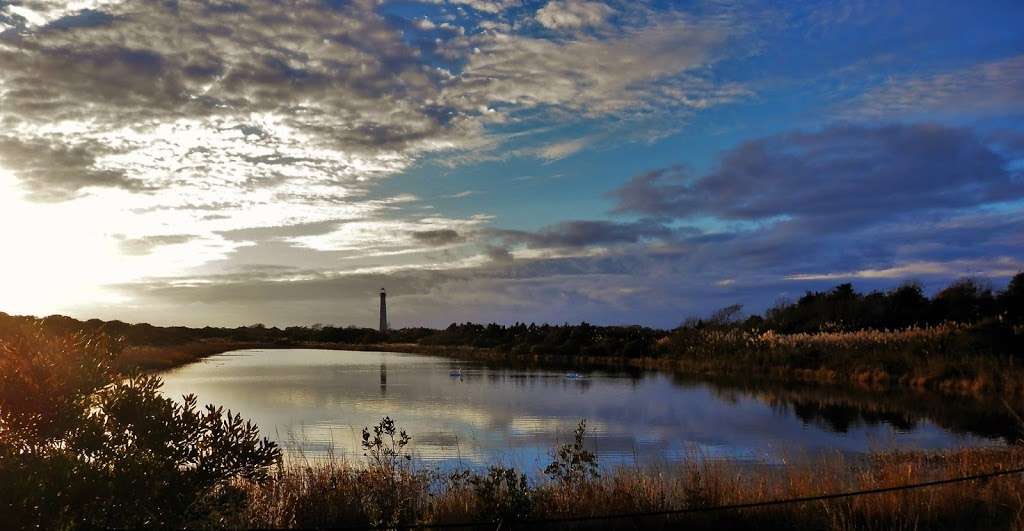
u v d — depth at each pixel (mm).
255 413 23750
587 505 9289
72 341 5777
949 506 9180
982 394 27531
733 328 53719
